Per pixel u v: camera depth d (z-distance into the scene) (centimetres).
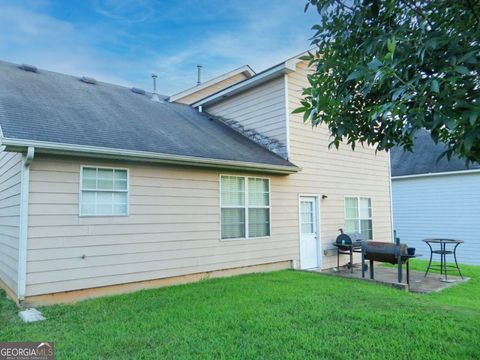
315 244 1007
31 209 555
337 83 274
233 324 454
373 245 792
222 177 821
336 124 276
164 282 705
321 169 1031
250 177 873
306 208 999
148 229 688
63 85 943
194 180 768
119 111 886
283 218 932
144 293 632
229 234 823
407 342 394
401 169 1598
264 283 718
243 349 374
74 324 463
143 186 687
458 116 193
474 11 216
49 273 567
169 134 823
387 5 235
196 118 1105
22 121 594
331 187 1057
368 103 269
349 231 1098
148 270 682
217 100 1170
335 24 266
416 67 217
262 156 886
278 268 913
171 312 510
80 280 598
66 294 584
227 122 1139
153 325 452
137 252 670
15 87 783
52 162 579
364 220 1162
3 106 638
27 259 548
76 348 383
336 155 1080
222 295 612
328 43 277
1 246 725
